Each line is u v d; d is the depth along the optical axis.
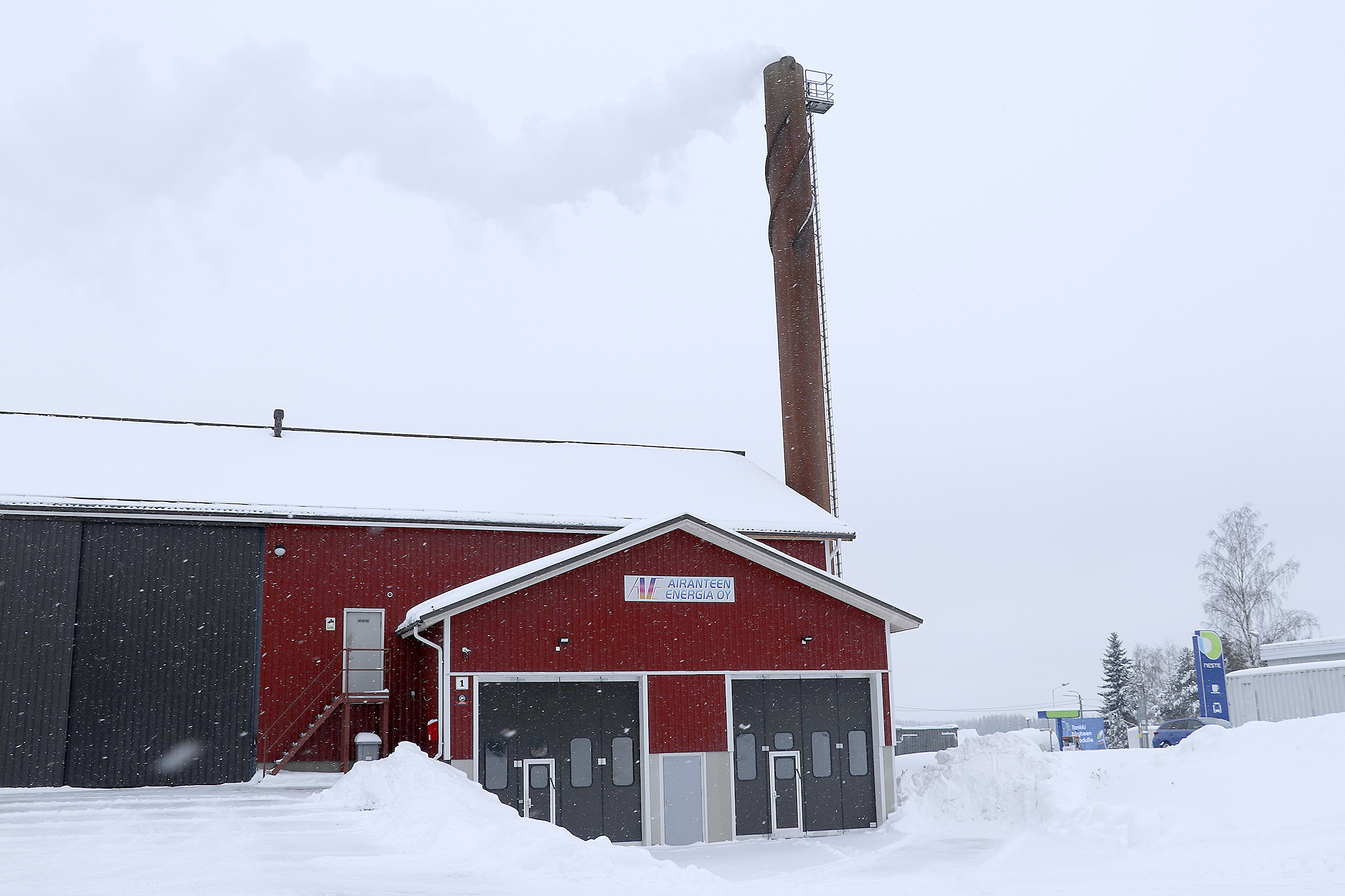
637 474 32.25
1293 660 34.50
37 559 23.56
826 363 40.66
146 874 13.43
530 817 22.56
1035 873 16.52
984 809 24.34
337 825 17.70
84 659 23.55
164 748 23.78
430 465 30.12
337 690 25.66
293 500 26.11
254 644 25.03
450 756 22.11
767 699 25.14
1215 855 15.75
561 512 28.39
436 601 24.47
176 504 24.62
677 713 23.98
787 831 24.58
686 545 24.80
